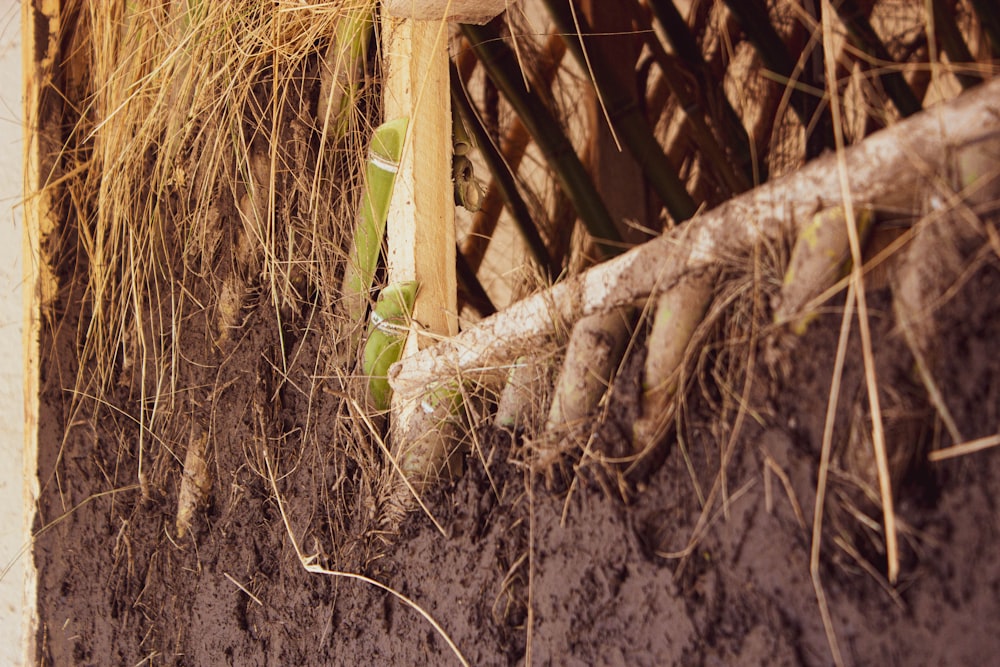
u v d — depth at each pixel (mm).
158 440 2559
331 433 2264
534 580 1950
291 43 2416
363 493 2199
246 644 2320
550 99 3570
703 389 1818
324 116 2377
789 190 1774
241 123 2438
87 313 2834
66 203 2895
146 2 2713
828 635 1712
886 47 3621
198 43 2529
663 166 3488
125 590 2572
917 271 1689
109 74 2809
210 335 2490
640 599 1848
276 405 2354
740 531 1779
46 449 2797
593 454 1897
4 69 2967
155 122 2656
